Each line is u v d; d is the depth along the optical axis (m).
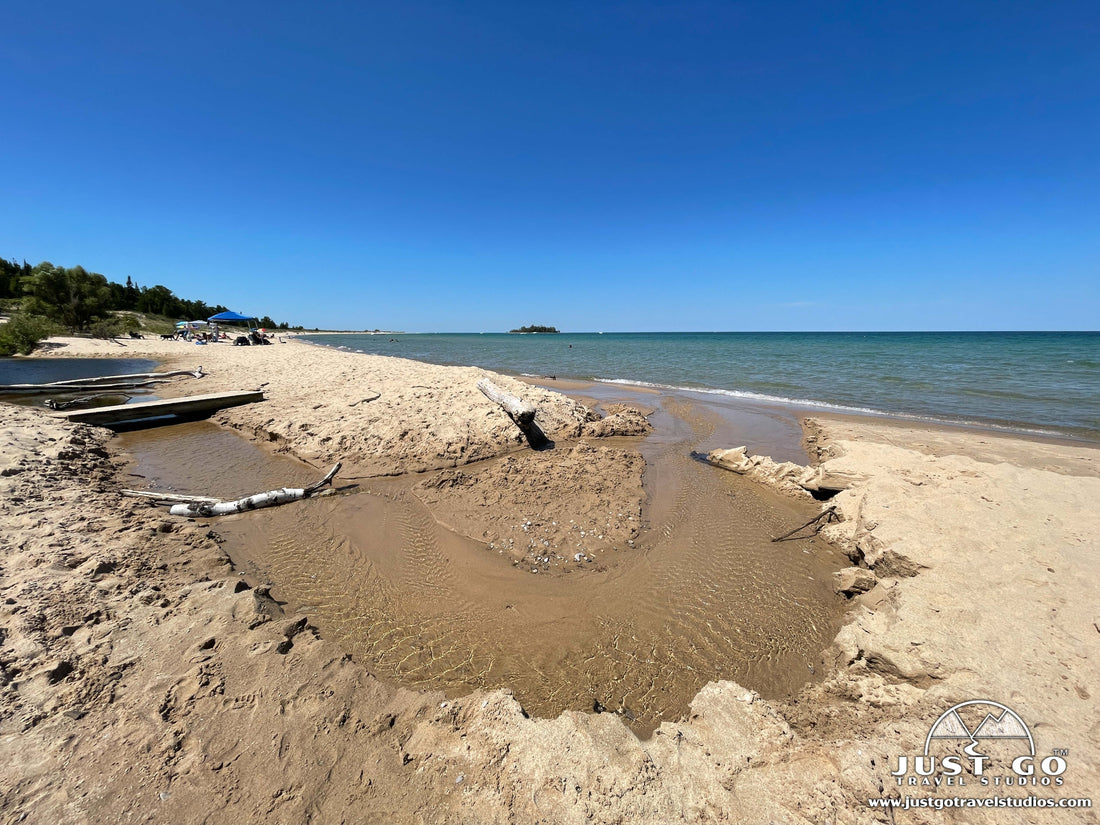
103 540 5.31
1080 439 11.36
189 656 3.53
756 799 2.58
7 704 2.94
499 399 11.02
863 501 6.48
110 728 2.86
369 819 2.46
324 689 3.36
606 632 4.59
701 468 9.42
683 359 35.62
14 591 4.08
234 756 2.76
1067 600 3.91
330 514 6.95
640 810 2.49
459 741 2.97
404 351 46.47
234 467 8.92
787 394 18.36
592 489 7.75
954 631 3.78
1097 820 2.33
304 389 14.80
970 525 5.23
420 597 5.08
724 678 4.05
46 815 2.34
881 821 2.43
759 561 5.95
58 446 8.68
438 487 7.79
